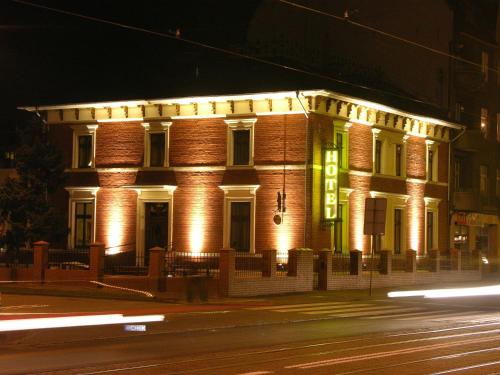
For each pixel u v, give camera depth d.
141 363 14.55
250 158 39.28
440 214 49.06
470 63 53.25
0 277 38.53
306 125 38.22
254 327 21.61
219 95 39.34
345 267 39.41
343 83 42.88
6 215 41.25
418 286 41.53
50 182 41.44
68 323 21.16
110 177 42.38
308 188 38.00
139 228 41.44
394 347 16.97
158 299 30.84
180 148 40.91
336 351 16.28
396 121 44.62
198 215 40.28
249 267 35.94
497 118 57.38
